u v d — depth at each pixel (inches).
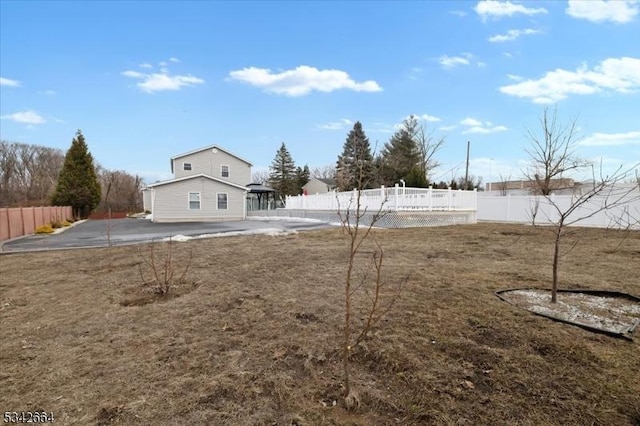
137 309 145.6
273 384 84.4
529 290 156.9
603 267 205.5
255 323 124.6
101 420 72.5
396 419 70.1
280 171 1893.5
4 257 300.0
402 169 1154.7
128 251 312.8
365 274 181.5
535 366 88.0
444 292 153.1
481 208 708.0
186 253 284.0
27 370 95.3
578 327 112.3
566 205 552.7
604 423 66.4
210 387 83.7
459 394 77.2
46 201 1062.4
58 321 134.3
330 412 73.2
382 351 97.5
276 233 418.9
